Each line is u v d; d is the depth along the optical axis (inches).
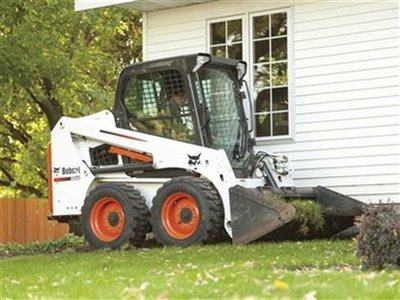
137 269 385.4
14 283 345.1
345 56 565.0
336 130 565.6
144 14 657.0
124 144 545.6
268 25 601.3
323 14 575.2
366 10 557.3
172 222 513.0
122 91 560.7
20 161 1106.1
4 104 901.2
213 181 507.5
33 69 700.7
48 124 999.0
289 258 406.0
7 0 701.3
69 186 566.6
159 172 536.7
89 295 282.8
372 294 256.1
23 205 928.3
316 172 572.1
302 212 504.1
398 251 351.6
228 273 331.9
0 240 899.4
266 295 256.4
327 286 275.1
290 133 583.8
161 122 543.5
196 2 629.9
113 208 537.6
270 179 541.0
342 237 553.0
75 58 939.3
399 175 537.6
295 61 585.6
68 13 887.1
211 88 541.3
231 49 617.0
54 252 596.7
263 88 600.1
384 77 548.1
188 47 636.1
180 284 296.8
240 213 491.5
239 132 548.4
